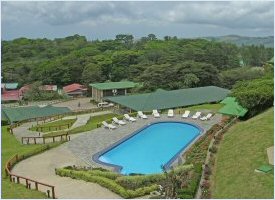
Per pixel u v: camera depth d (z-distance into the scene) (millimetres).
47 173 32281
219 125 44594
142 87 95750
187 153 36500
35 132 52562
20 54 160750
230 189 24672
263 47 178750
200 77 99625
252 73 108312
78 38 199125
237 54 168750
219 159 31781
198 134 45438
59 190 27172
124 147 41812
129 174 30469
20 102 102000
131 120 53312
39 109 64938
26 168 33906
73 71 122938
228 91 74750
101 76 117188
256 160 27484
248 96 46000
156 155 38906
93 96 97312
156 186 26719
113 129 48719
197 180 27203
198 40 165125
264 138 31719
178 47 147750
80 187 27797
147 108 62469
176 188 25812
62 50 165625
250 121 40500
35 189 26516
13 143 44844
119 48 168375
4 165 34562
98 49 165125
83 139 44000
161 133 47750
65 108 67562
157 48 148625
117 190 26281
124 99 67688
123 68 121562
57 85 123750
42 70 124125
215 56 128125
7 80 126438
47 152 39156
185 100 67938
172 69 99562
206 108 61938
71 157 37312
